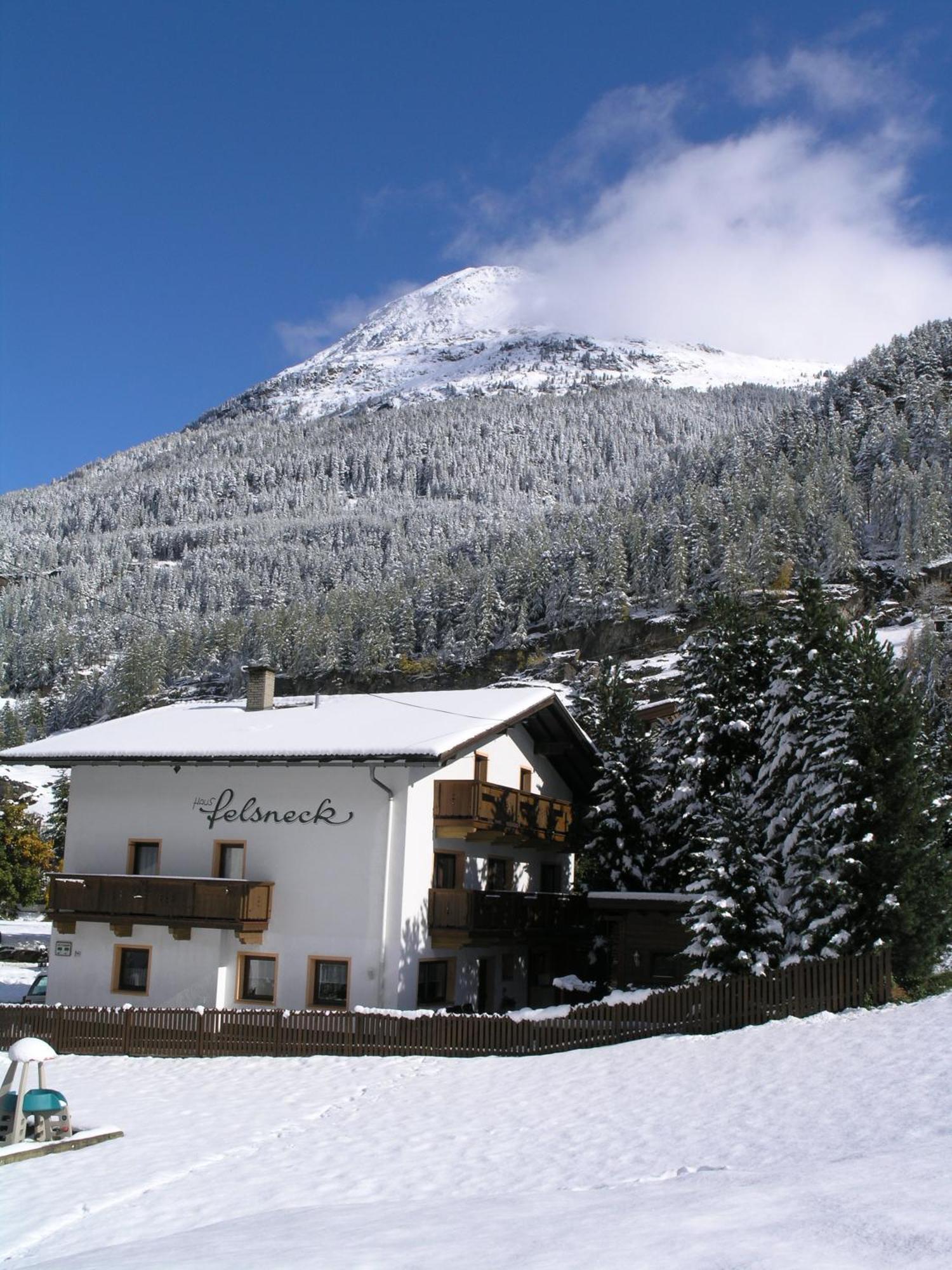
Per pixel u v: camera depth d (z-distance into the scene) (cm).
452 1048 2517
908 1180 1135
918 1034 2048
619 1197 1257
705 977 2594
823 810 2727
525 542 19088
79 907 3184
